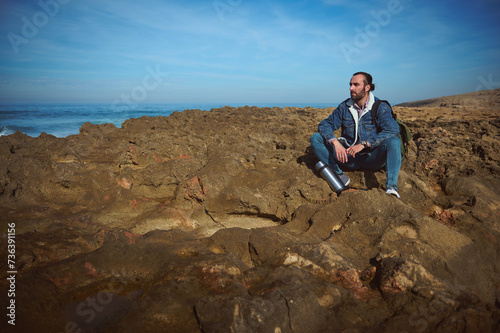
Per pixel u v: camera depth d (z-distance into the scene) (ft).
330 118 12.94
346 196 9.97
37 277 6.59
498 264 8.05
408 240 8.18
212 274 6.88
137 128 22.49
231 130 21.25
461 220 9.48
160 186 13.84
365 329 5.76
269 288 6.42
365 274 7.66
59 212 11.13
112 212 11.63
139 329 5.55
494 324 5.68
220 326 5.34
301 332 5.59
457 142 16.38
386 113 11.63
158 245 8.27
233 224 11.32
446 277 7.16
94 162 16.19
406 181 11.95
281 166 14.42
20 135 17.67
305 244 8.21
